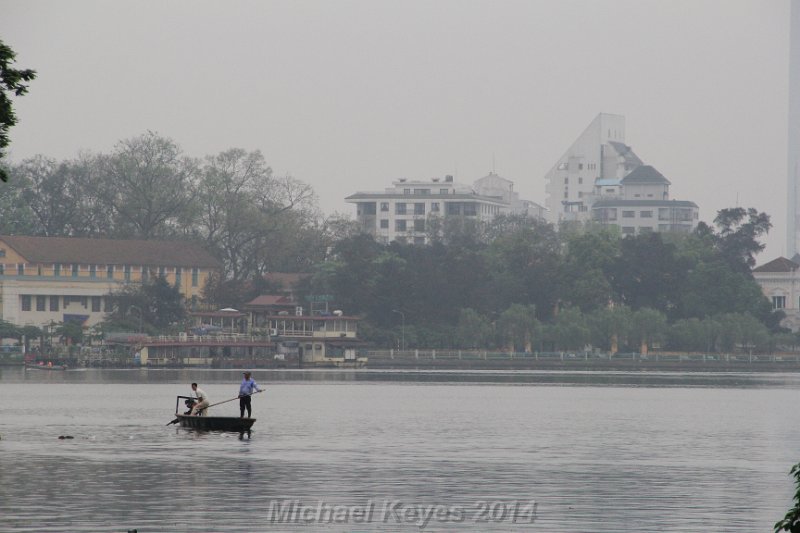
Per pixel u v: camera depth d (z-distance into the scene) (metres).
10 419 156.12
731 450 124.81
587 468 106.62
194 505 83.75
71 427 142.88
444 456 115.12
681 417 176.25
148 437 130.25
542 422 162.62
